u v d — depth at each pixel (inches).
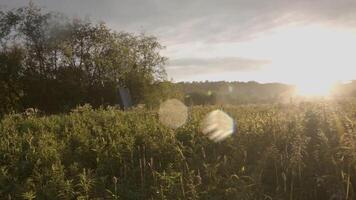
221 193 305.0
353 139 321.4
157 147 399.5
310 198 294.5
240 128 440.8
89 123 566.3
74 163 370.6
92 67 1899.6
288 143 368.2
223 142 403.9
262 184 316.2
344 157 310.7
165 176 317.7
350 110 499.5
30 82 1845.5
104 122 561.6
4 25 1819.6
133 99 1936.5
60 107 1745.8
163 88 1988.2
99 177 349.7
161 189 303.6
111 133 473.1
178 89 2047.2
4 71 1824.6
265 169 335.0
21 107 1849.2
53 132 518.0
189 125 474.9
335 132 366.6
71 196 313.1
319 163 318.7
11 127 546.9
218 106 786.8
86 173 358.9
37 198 313.7
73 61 1892.2
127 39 1969.7
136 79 1941.4
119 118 578.6
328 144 342.0
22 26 1847.9
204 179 330.0
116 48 1926.7
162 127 484.4
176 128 474.3
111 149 409.1
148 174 351.3
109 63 1881.2
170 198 297.7
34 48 1866.4
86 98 1861.5
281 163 327.0
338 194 276.2
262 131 405.4
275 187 314.7
